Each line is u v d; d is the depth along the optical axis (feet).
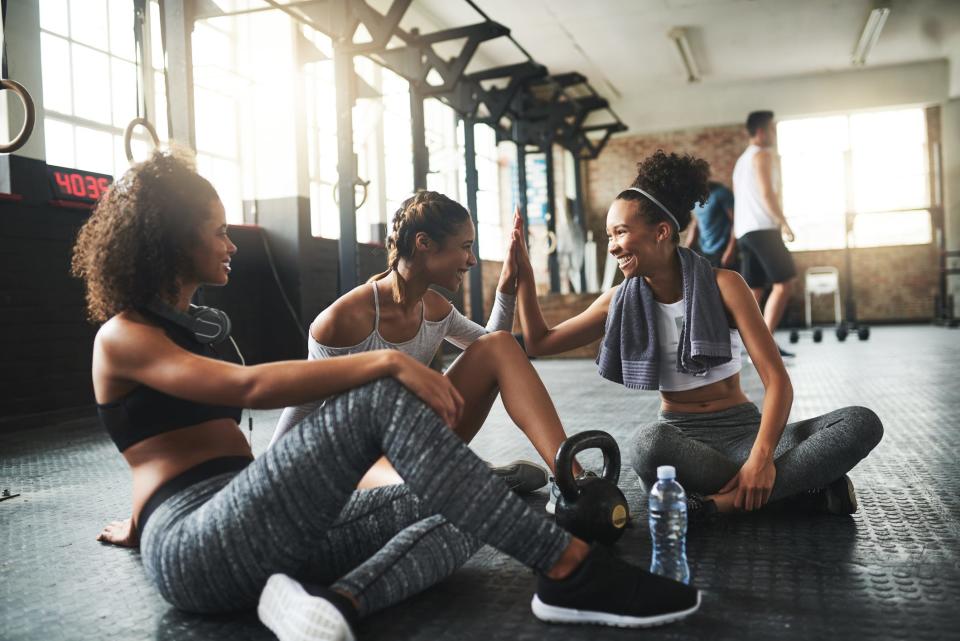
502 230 36.58
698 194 5.51
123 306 3.72
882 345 23.90
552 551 3.54
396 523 4.17
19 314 13.10
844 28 31.78
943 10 30.22
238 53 20.33
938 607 3.79
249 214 20.53
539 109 30.99
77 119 14.57
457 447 3.40
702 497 5.29
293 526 3.43
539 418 4.85
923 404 11.05
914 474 6.81
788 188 41.19
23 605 4.31
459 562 4.12
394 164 27.37
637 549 4.93
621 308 5.89
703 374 5.54
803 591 4.08
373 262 24.50
